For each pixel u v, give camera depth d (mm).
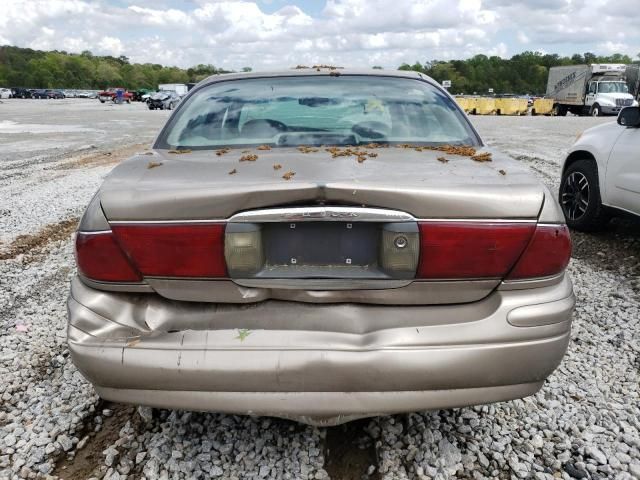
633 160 4840
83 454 2355
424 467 2240
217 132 2703
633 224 6039
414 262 1869
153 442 2393
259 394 1867
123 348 1894
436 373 1853
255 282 1909
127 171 2178
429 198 1838
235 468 2248
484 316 1918
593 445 2379
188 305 1986
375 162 2189
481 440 2416
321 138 2643
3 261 5035
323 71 3188
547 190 2014
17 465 2264
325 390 1855
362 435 2449
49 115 32062
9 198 7832
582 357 3156
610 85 34250
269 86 3047
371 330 1901
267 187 1836
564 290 2018
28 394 2803
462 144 2699
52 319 3725
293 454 2318
